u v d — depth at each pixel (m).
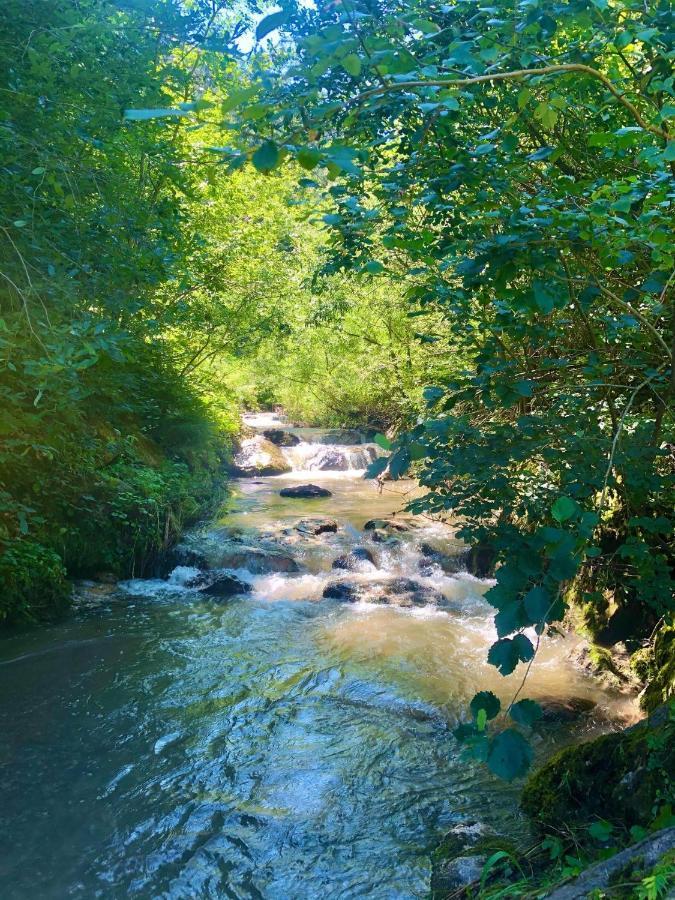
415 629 7.25
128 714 5.29
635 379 3.88
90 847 3.78
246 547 9.70
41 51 4.67
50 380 4.39
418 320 12.34
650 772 3.25
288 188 11.79
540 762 4.72
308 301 13.31
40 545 7.68
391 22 2.19
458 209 3.25
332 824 4.01
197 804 4.18
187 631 7.11
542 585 1.75
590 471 3.31
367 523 11.30
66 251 4.94
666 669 5.21
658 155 2.37
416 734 5.07
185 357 13.72
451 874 3.43
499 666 1.71
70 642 6.70
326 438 20.41
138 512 9.12
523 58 2.46
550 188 3.50
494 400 3.41
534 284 2.44
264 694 5.68
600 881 2.12
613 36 2.68
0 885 3.47
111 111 4.95
